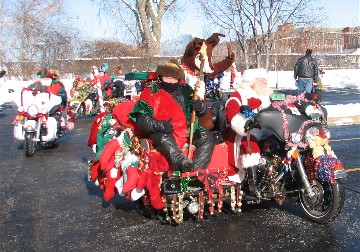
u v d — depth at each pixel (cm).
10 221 525
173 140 462
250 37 2436
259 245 438
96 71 647
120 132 521
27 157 891
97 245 451
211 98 1850
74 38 3172
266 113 457
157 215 514
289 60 3006
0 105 2008
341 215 513
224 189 489
